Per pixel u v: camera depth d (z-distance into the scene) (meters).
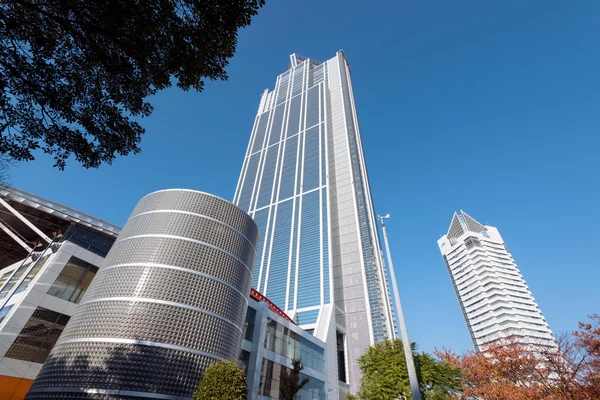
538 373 23.77
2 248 39.91
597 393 19.97
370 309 94.88
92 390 20.62
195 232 30.50
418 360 25.16
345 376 84.00
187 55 11.34
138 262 27.33
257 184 150.62
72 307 32.28
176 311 25.42
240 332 29.59
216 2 10.45
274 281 106.81
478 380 28.08
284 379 24.69
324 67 198.75
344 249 112.69
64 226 38.09
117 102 12.31
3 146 10.70
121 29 10.47
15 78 10.17
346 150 141.38
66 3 9.78
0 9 9.43
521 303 139.00
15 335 27.34
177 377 22.72
